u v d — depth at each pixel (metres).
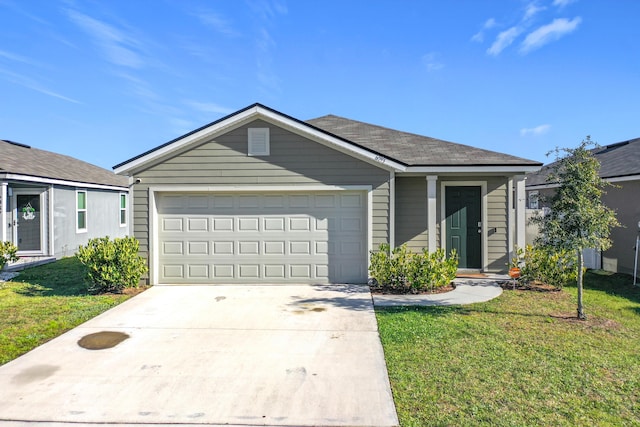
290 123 8.78
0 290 8.59
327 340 5.47
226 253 9.12
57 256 14.21
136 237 8.98
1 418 3.55
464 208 10.52
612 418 3.48
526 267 8.65
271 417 3.57
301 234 9.09
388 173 8.91
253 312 6.86
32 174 12.80
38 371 4.54
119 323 6.30
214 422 3.50
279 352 5.07
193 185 8.95
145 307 7.21
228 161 8.95
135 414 3.63
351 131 12.45
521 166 9.20
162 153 8.85
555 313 6.66
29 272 11.01
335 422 3.48
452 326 5.95
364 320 6.32
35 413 3.64
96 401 3.86
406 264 8.32
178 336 5.70
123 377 4.38
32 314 6.69
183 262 9.12
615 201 10.98
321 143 8.91
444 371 4.42
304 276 9.09
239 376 4.39
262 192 9.05
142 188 8.96
